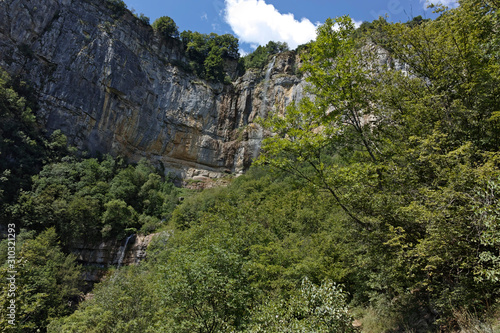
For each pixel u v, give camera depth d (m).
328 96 10.82
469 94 9.13
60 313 25.03
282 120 11.12
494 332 6.05
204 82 71.38
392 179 9.34
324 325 6.68
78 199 39.19
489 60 9.38
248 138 66.44
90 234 39.41
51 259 29.42
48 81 48.56
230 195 40.94
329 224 20.45
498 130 8.44
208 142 66.06
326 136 10.68
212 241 11.18
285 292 13.59
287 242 19.62
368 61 11.92
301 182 11.62
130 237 40.62
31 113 44.91
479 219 5.95
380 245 9.31
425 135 8.82
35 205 35.94
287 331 6.89
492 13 9.65
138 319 14.52
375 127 11.70
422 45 10.86
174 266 9.88
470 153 7.57
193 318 9.19
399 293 11.59
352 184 9.84
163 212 47.97
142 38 64.44
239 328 9.35
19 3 48.03
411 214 7.68
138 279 17.48
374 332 11.38
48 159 44.09
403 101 10.62
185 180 61.56
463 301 7.29
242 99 71.94
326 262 16.25
